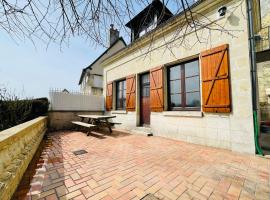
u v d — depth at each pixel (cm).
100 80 1435
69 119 855
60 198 201
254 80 374
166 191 217
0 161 187
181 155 372
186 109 537
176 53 552
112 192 214
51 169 293
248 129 372
